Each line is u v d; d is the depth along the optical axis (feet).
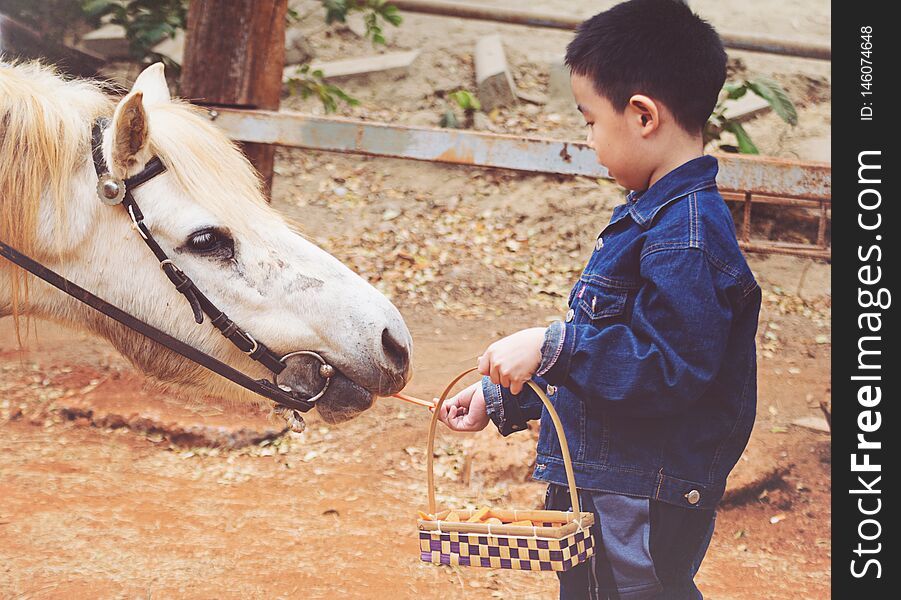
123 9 22.27
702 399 5.40
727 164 14.12
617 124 5.44
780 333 19.51
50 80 6.66
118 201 6.03
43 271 6.09
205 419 14.23
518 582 10.14
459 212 24.61
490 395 6.16
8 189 6.04
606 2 32.94
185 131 6.28
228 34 14.66
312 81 23.43
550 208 24.54
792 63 29.60
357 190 25.45
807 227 23.45
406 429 14.75
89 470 12.63
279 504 11.98
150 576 9.54
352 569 10.09
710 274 5.07
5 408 14.62
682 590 5.56
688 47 5.34
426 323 19.56
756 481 12.72
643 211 5.37
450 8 25.12
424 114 27.94
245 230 6.33
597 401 5.05
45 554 9.84
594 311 5.41
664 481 5.25
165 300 6.30
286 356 6.42
